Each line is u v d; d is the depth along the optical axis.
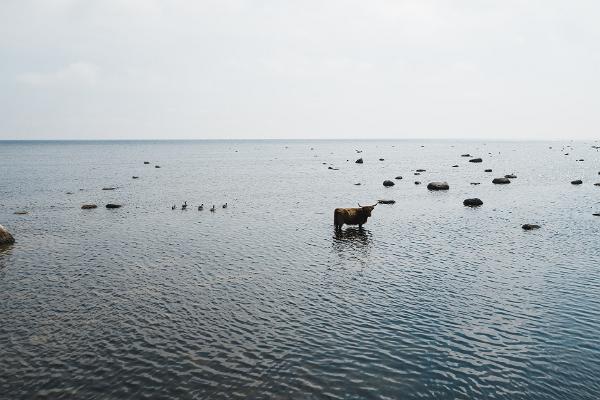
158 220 51.78
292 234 44.44
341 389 17.41
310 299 26.72
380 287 28.69
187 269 32.72
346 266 33.38
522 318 23.66
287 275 31.30
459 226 47.19
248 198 70.31
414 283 29.39
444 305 25.59
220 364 19.28
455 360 19.52
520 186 81.38
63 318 23.98
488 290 27.88
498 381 17.89
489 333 21.98
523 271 31.58
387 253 36.91
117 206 60.72
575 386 17.44
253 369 18.88
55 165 149.75
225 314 24.56
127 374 18.48
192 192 77.69
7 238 40.22
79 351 20.44
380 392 17.20
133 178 103.19
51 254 36.75
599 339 21.17
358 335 21.95
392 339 21.50
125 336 21.91
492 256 35.53
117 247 39.12
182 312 24.81
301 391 17.27
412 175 106.25
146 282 29.84
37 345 20.98
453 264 33.53
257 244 40.31
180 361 19.53
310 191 78.44
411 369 18.83
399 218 52.09
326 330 22.53
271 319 23.88
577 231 43.91
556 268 32.12
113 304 25.97
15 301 26.39
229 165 150.88
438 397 16.88
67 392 17.23
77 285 29.22
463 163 149.12
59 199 68.56
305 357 19.84
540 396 16.88
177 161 175.75
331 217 53.94
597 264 32.91
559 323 22.98
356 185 86.75
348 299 26.67
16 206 61.75
